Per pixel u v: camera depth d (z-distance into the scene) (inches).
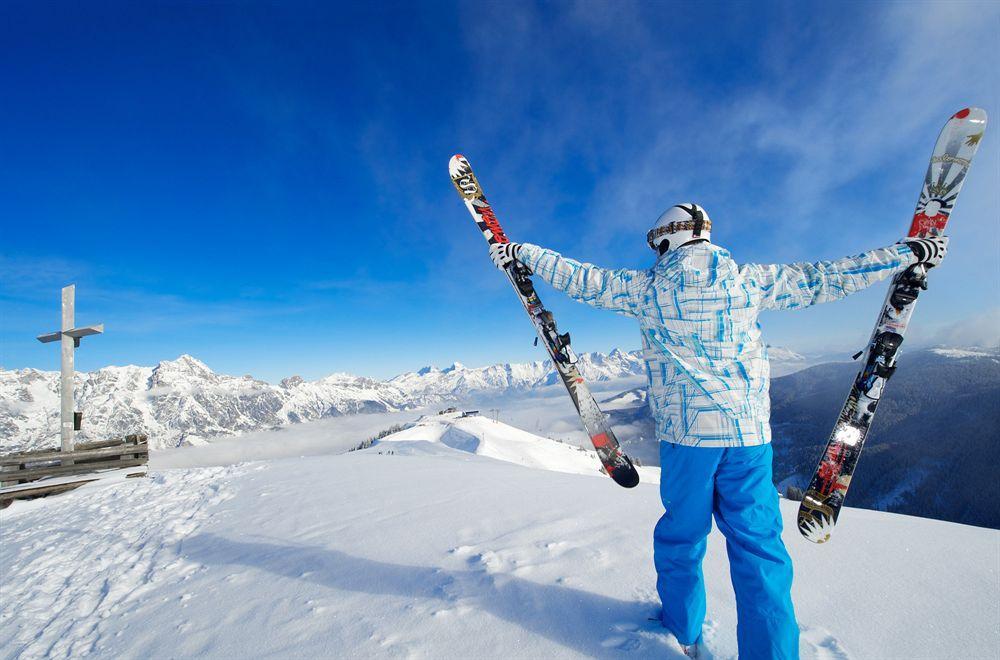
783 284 70.6
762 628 61.1
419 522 145.3
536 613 82.4
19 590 126.1
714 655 69.6
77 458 321.7
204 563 131.4
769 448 69.1
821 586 92.5
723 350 68.6
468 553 114.0
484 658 70.1
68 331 327.9
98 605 110.0
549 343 99.4
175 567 131.2
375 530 141.3
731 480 67.3
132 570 132.9
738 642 63.7
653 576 94.5
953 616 79.2
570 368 98.3
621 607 83.0
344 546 129.1
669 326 70.9
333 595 97.3
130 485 291.7
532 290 100.5
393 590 96.7
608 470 93.5
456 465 271.3
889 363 79.7
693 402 68.6
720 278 68.9
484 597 89.4
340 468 274.1
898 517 137.2
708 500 69.0
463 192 116.2
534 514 145.0
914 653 70.1
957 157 88.7
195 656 79.0
